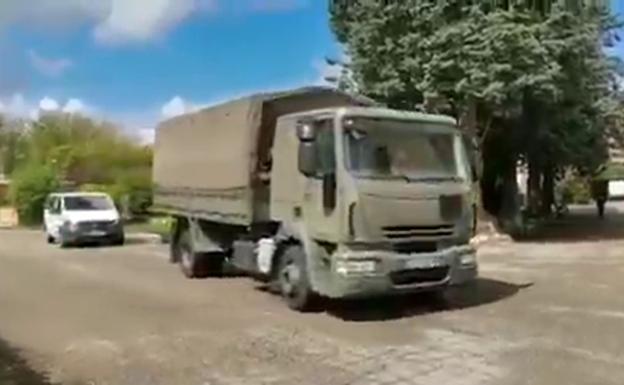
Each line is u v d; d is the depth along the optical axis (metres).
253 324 10.52
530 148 26.50
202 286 14.69
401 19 22.11
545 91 21.41
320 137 10.73
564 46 21.19
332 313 11.30
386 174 10.55
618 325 9.86
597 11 22.98
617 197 55.47
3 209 43.31
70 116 54.66
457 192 11.02
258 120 12.61
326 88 12.97
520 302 11.84
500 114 23.69
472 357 8.29
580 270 15.94
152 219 34.56
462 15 21.64
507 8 21.56
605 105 25.92
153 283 15.33
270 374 7.79
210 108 14.68
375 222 10.37
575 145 26.41
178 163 16.83
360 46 22.61
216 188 14.23
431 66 21.28
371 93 22.42
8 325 10.90
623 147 31.00
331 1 24.08
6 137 54.81
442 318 10.70
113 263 19.84
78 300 13.17
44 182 40.53
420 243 10.72
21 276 17.19
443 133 11.16
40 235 33.56
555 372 7.59
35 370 8.22
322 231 10.70
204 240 15.68
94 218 26.09
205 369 8.06
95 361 8.54
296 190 11.39
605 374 7.49
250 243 13.41
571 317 10.48
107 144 47.34
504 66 20.55
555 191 36.66
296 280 11.55
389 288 10.45
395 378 7.50
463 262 11.03
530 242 22.98
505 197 26.95
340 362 8.22
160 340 9.56
